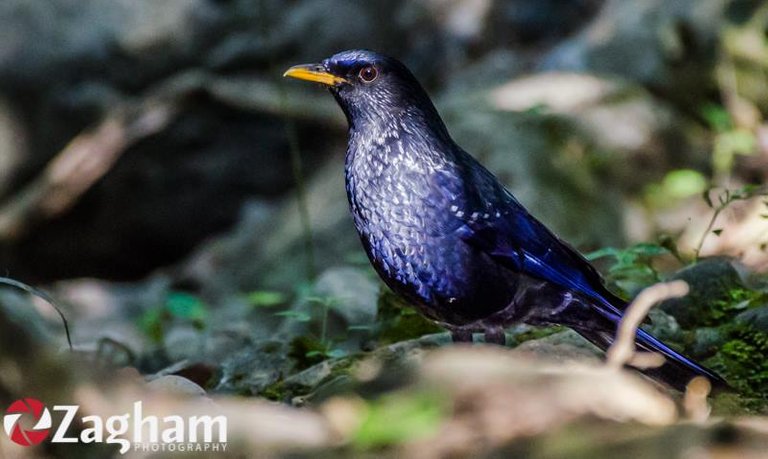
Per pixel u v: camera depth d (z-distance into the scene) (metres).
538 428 4.42
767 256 10.69
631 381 4.61
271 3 19.23
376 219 7.55
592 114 15.03
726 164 14.93
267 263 15.55
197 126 18.41
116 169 18.23
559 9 18.91
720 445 4.16
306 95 18.62
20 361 5.59
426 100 7.71
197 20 18.88
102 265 18.61
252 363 8.44
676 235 13.97
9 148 18.19
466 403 4.58
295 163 11.53
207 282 16.06
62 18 18.55
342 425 4.92
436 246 7.41
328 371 7.43
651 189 14.47
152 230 18.48
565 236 13.45
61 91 18.31
